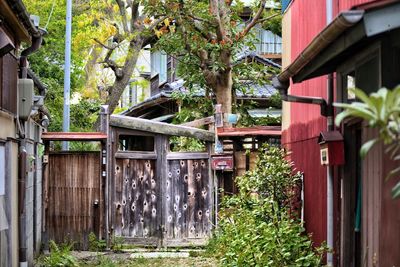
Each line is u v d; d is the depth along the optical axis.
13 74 8.21
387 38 4.84
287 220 7.94
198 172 12.24
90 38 18.83
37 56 17.52
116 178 12.12
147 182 12.23
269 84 16.80
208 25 13.99
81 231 11.99
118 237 12.06
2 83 7.35
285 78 6.67
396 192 2.72
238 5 15.84
